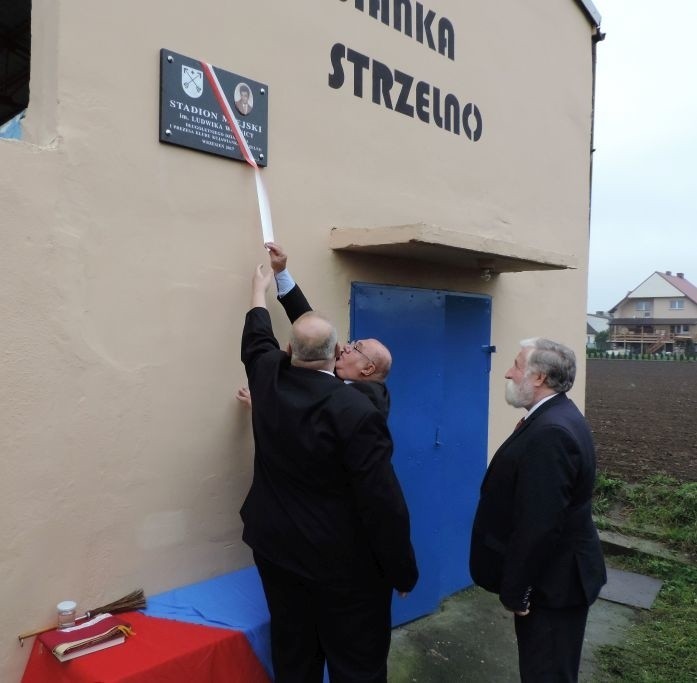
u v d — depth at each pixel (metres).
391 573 2.24
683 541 5.16
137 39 2.47
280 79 3.02
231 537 2.87
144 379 2.52
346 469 2.19
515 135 4.69
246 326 2.63
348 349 2.85
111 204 2.41
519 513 2.34
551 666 2.39
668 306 89.31
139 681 2.03
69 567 2.32
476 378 4.34
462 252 3.37
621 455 10.20
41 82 2.31
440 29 3.98
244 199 2.87
